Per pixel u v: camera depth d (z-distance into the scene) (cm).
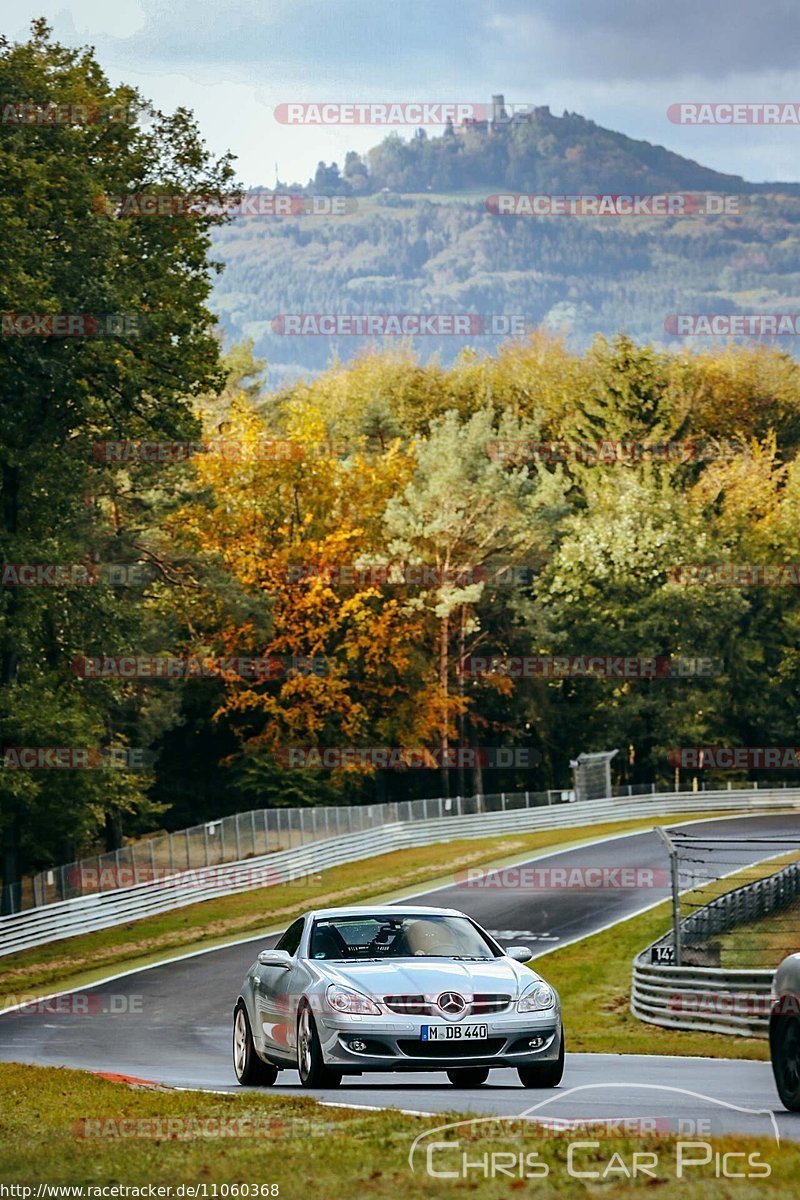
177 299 11475
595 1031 7344
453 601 19362
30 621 10950
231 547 18788
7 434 10925
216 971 9488
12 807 11562
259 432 19775
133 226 11500
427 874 13800
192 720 19862
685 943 8144
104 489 13275
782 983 2980
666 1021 7200
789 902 9794
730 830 16575
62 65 11300
